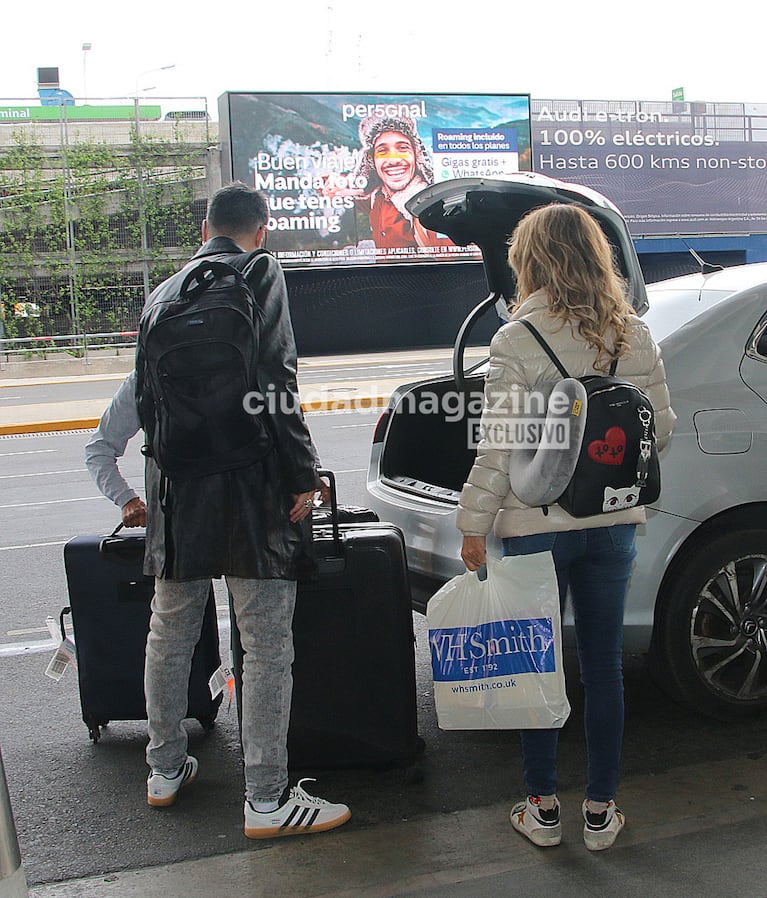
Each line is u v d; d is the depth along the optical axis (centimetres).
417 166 3519
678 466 364
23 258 3516
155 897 288
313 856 306
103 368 2952
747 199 3869
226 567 300
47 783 362
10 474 1146
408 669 341
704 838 306
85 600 374
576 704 414
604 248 288
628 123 3703
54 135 3531
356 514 395
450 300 3678
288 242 3434
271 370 295
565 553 291
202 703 386
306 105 3400
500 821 323
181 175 3616
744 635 378
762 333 387
